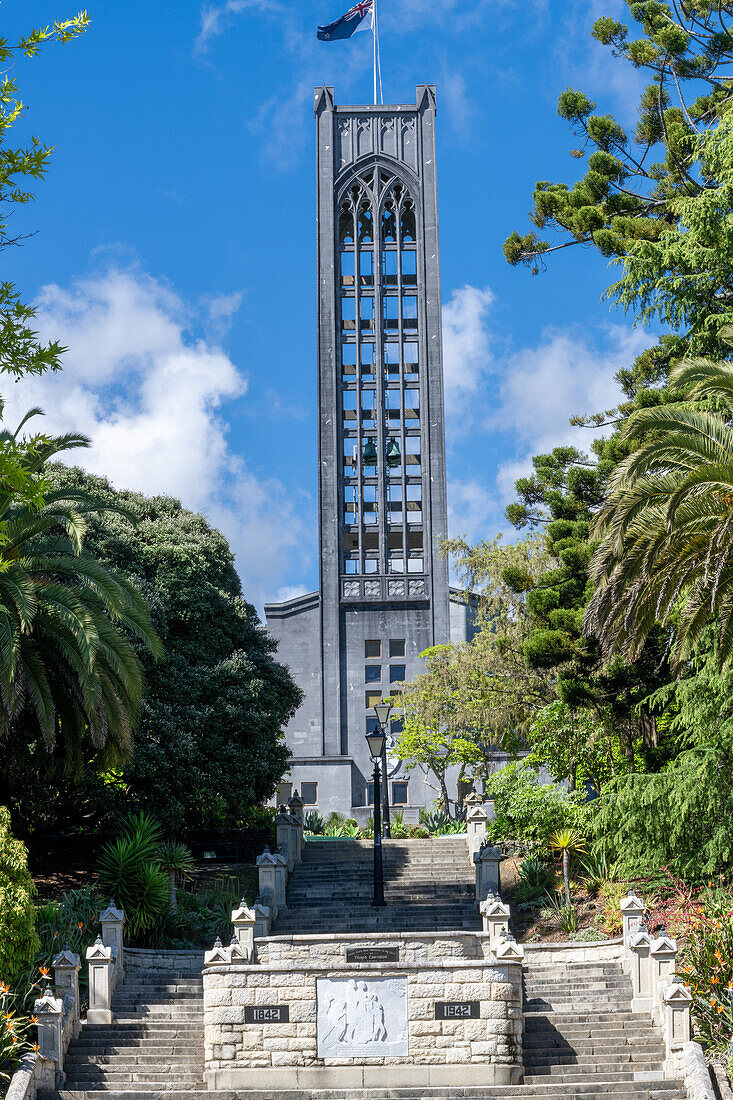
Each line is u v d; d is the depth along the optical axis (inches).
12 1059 768.9
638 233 1473.9
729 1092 723.4
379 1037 805.2
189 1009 935.0
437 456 2871.6
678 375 962.1
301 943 971.9
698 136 1316.4
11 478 533.3
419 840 1585.9
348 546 2952.8
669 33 1541.6
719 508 871.1
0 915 826.2
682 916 1001.5
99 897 1136.8
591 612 940.0
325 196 2970.0
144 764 1438.2
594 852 1284.4
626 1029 859.4
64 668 1132.5
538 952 1037.2
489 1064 796.0
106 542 1617.9
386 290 2962.6
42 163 522.3
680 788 1083.3
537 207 1641.2
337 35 3026.6
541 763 1480.1
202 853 1685.5
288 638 2849.4
